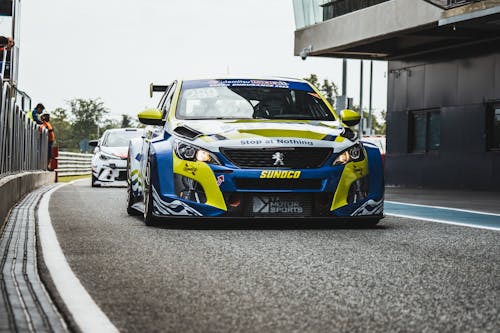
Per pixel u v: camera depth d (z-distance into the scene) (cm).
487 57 2408
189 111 962
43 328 389
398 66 2856
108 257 643
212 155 863
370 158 905
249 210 860
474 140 2458
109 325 400
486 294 484
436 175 2641
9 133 1236
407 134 2808
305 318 417
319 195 869
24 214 1081
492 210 1305
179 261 620
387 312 431
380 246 716
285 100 988
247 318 417
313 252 671
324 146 875
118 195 1614
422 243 743
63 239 769
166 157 883
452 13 2153
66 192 1730
